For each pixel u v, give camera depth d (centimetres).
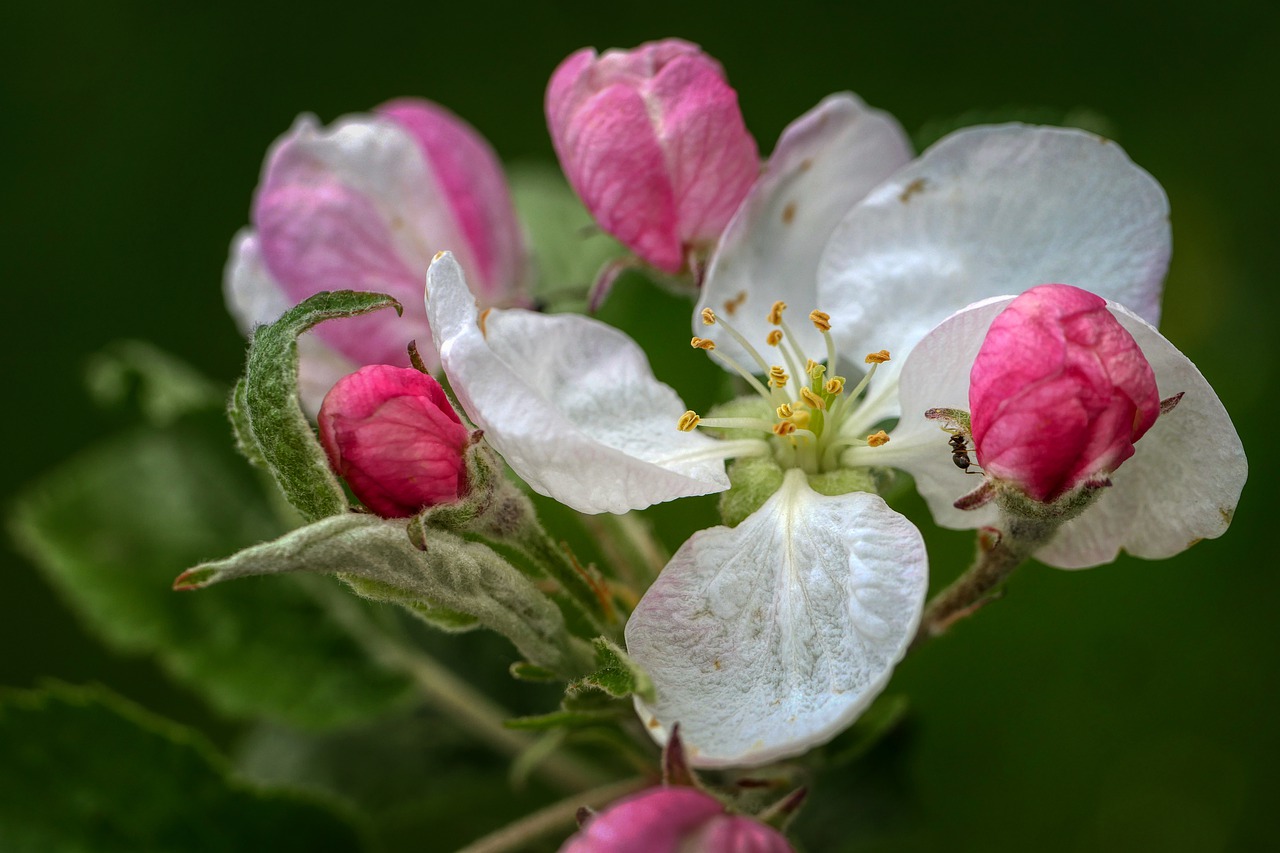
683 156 24
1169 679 29
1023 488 22
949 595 23
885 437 24
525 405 22
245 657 28
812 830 27
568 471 22
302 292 25
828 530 23
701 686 23
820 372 24
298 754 29
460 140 26
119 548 29
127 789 26
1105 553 23
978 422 22
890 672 22
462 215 26
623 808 21
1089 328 22
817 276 25
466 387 22
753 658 23
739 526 23
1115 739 29
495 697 28
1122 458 22
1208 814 29
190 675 28
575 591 23
